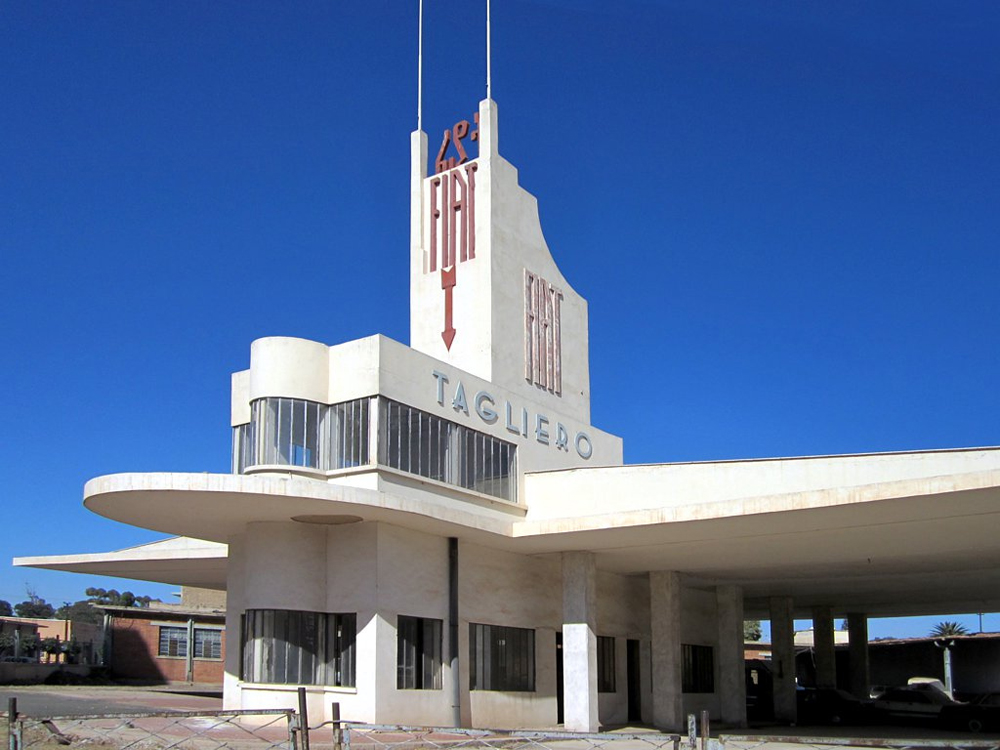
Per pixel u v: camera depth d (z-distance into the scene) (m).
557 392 35.12
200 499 22.59
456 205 34.00
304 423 26.25
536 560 32.25
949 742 11.98
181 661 51.38
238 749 18.92
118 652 49.31
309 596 25.69
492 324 32.19
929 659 64.00
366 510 24.02
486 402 30.56
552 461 33.56
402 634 26.03
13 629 56.09
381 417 25.98
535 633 31.66
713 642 40.59
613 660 34.88
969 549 28.94
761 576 35.94
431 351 33.03
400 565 26.17
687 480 30.09
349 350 26.77
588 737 14.02
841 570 34.19
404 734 22.94
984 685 60.78
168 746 18.52
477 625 29.09
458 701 27.09
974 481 20.98
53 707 28.62
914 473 27.42
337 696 25.17
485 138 33.78
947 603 47.25
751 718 42.62
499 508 30.45
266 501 22.80
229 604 27.84
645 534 27.16
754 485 29.28
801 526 25.50
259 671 24.95
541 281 35.19
